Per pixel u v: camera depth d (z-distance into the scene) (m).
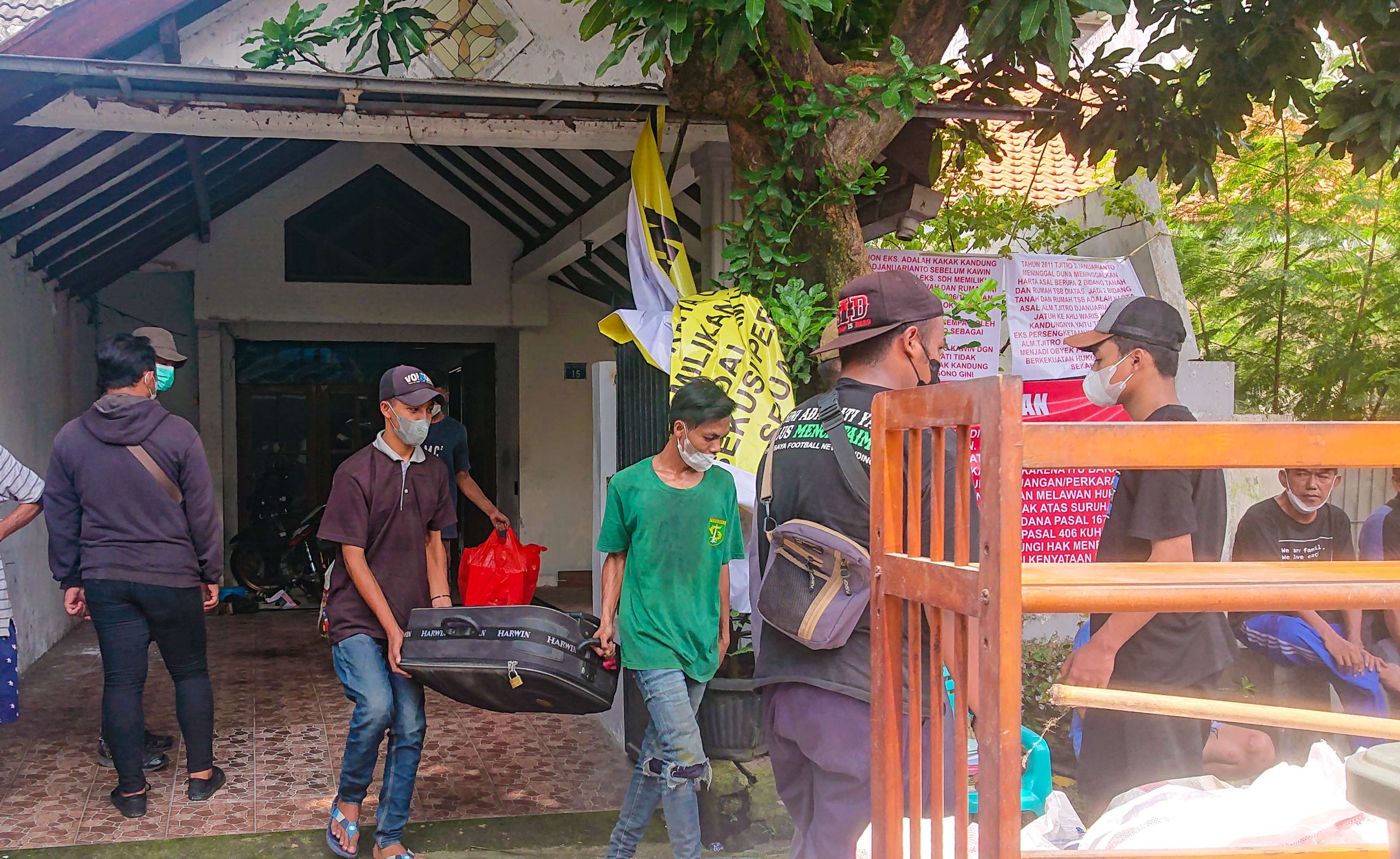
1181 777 2.78
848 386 2.42
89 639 7.96
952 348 5.64
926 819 2.19
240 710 6.02
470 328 10.77
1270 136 7.80
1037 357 5.79
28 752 5.15
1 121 4.27
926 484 2.13
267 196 9.85
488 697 3.63
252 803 4.45
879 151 4.85
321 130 4.77
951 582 1.48
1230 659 2.88
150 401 4.34
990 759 1.32
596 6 4.14
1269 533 4.32
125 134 5.81
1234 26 4.66
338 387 10.86
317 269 10.08
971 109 4.97
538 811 4.39
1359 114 4.64
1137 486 2.79
